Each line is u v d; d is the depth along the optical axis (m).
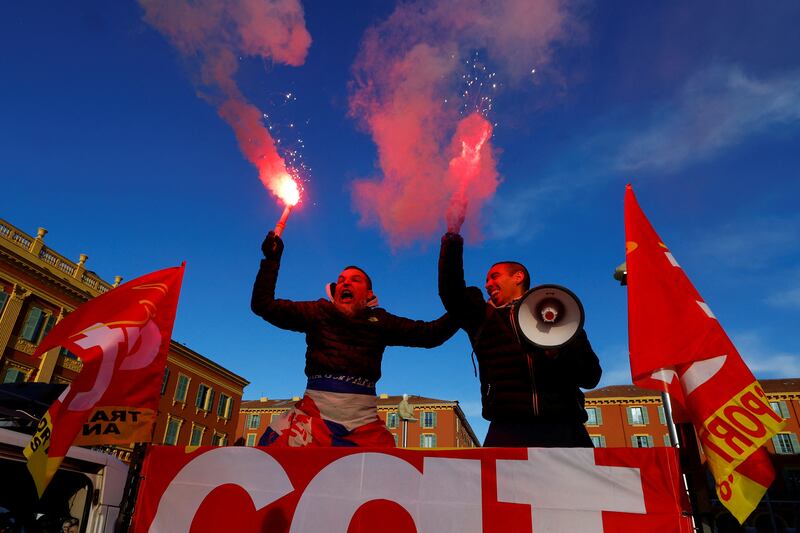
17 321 22.02
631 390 47.75
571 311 2.62
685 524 2.18
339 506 2.54
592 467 2.37
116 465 5.20
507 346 3.04
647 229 2.91
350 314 3.65
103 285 26.20
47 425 2.71
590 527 2.26
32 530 4.62
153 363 3.15
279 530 2.55
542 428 2.84
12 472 4.70
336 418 3.36
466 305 3.22
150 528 2.69
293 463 2.70
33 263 22.52
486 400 3.02
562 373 2.91
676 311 2.61
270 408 55.06
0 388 5.32
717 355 2.43
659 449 2.32
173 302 3.40
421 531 2.41
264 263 3.70
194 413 32.91
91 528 4.71
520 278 3.31
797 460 35.88
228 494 2.70
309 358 3.60
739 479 2.15
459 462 2.51
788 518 29.58
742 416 2.26
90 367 2.90
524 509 2.35
